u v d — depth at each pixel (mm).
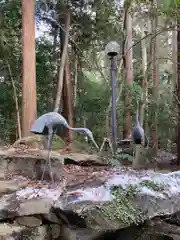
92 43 11031
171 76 12609
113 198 2924
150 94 11414
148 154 7176
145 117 9984
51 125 3475
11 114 10609
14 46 10242
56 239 2914
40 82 11391
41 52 11211
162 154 11141
